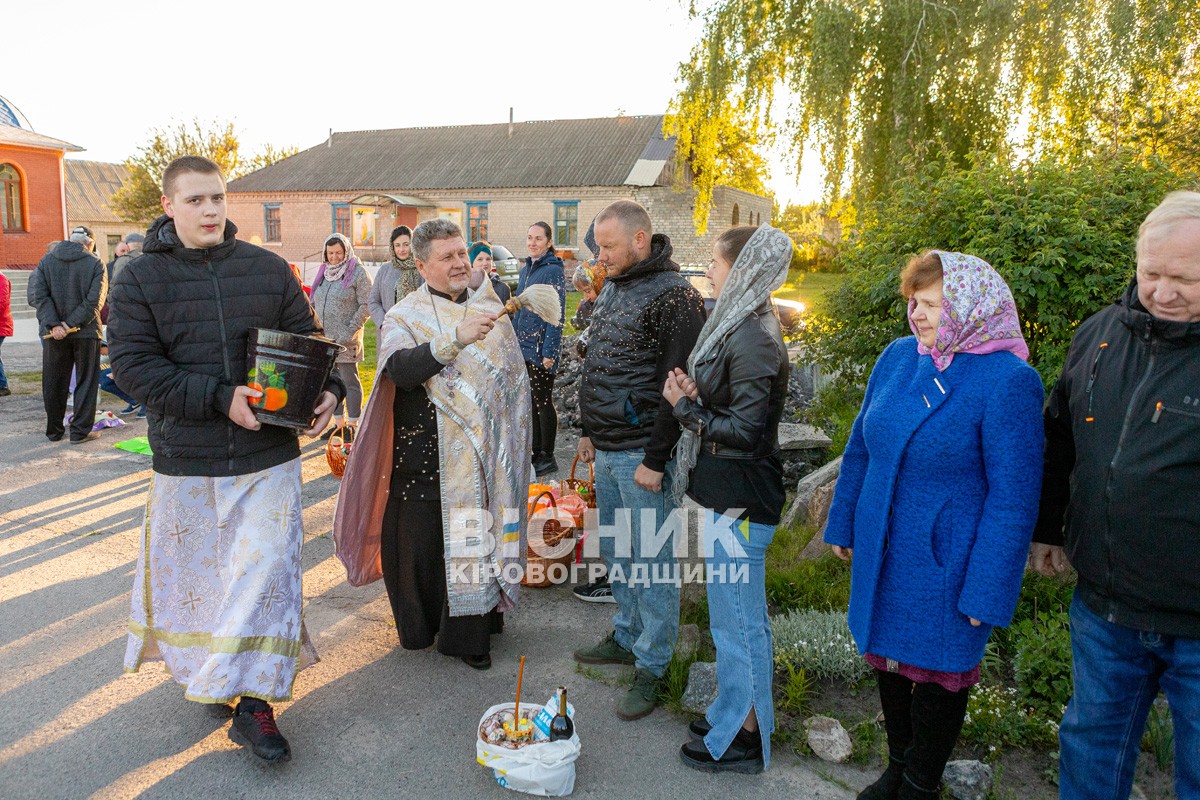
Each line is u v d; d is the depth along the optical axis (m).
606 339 3.30
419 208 32.09
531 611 4.25
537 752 2.78
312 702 3.35
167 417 2.94
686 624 3.90
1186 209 1.95
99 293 7.47
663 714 3.33
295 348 2.88
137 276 2.88
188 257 2.93
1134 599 2.09
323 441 7.67
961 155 15.93
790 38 17.83
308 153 37.34
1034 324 4.54
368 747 3.06
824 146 16.58
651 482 3.06
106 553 4.89
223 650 2.83
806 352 5.86
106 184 50.97
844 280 5.89
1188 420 1.96
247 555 2.94
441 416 3.51
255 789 2.80
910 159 5.64
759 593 2.88
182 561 3.01
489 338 3.64
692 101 19.61
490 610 3.63
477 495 3.54
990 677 3.41
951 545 2.35
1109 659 2.21
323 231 34.22
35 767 2.88
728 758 2.94
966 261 2.30
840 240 6.27
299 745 3.05
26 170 24.31
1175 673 2.10
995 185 4.63
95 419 8.09
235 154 43.78
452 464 3.52
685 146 21.16
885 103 16.56
